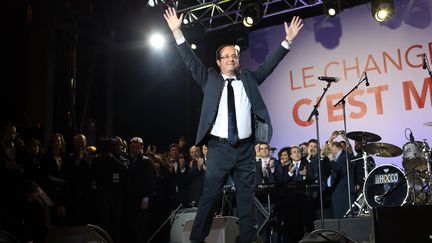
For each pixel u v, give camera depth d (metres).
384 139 8.51
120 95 10.48
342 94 8.93
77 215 5.80
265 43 9.62
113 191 6.04
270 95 9.54
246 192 3.10
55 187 5.52
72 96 9.17
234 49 3.28
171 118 10.14
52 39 9.13
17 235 4.83
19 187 5.05
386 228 3.31
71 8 9.67
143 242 6.23
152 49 10.16
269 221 6.61
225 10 9.47
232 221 4.12
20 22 8.81
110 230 5.96
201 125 3.13
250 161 3.13
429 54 8.31
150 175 6.40
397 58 8.55
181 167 7.40
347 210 6.71
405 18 8.57
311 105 9.16
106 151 6.21
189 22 8.98
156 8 8.94
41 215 4.96
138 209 6.26
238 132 3.09
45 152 5.78
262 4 8.46
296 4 9.22
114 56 10.34
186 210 6.49
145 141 10.35
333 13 8.18
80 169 5.93
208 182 3.09
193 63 3.27
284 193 6.45
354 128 8.74
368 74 8.75
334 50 9.09
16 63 8.70
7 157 5.20
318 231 3.40
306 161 6.96
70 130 8.97
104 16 10.08
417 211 3.30
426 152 6.50
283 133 9.34
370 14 8.87
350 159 7.02
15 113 8.56
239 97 3.16
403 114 8.41
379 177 6.55
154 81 10.34
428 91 8.25
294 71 9.39
